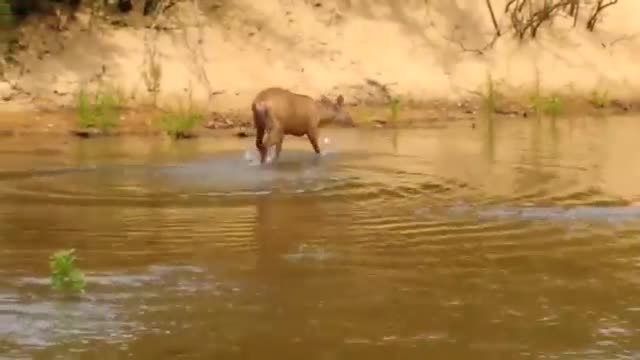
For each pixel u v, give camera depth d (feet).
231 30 77.97
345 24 81.05
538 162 48.52
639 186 40.91
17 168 44.93
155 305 22.93
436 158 50.06
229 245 29.43
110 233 31.04
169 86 71.56
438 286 24.89
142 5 77.10
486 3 85.20
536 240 30.40
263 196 37.96
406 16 83.05
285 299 23.56
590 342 20.36
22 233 30.96
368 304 23.18
